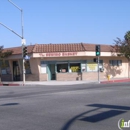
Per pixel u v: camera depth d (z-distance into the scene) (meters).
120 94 18.39
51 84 32.50
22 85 33.31
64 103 14.73
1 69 42.53
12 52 39.06
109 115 10.91
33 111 12.45
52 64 38.34
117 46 39.31
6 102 16.11
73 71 37.88
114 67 41.62
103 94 18.70
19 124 9.81
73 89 23.92
